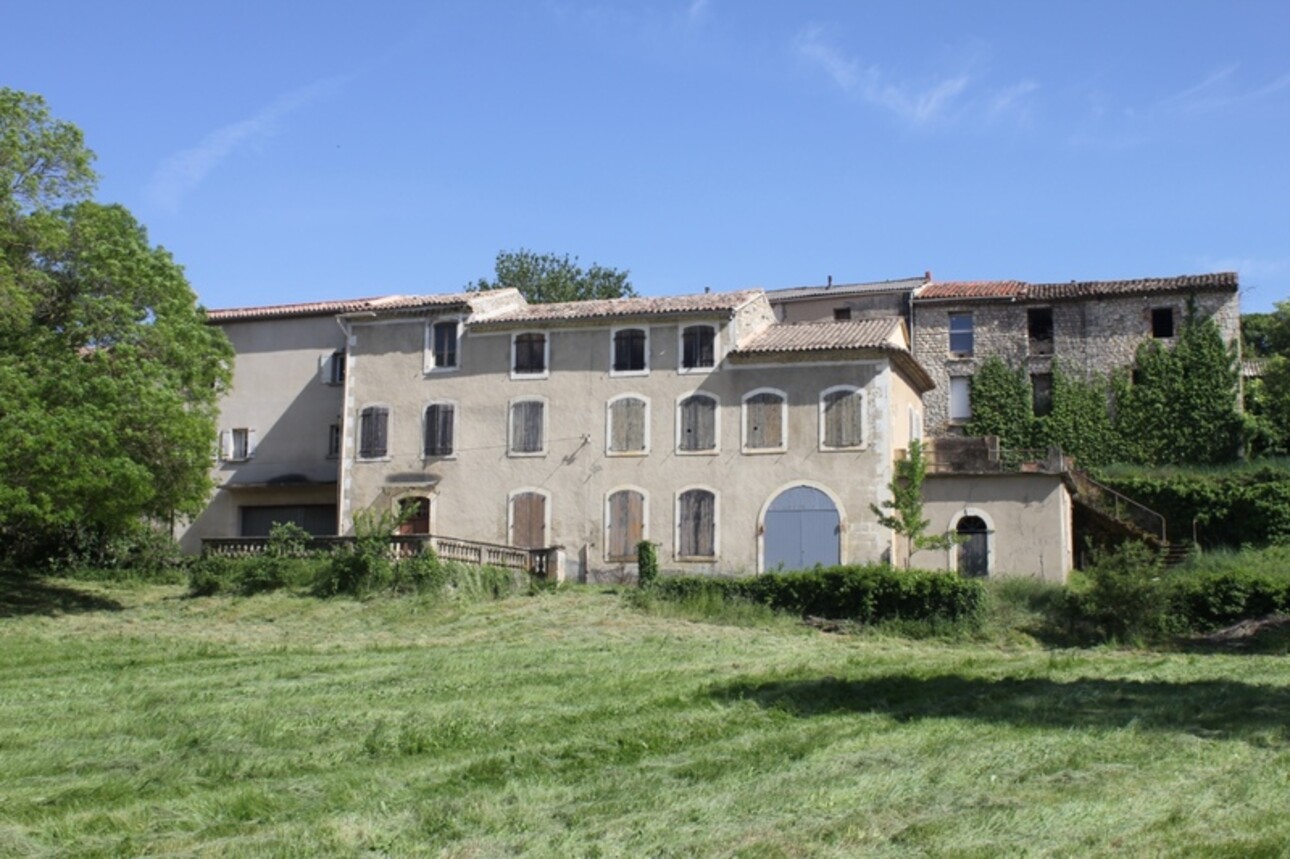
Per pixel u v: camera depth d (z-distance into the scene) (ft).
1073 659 81.46
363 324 134.51
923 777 44.80
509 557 118.93
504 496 127.34
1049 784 43.80
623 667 75.41
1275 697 64.39
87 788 44.52
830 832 37.76
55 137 107.76
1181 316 144.87
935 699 63.16
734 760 47.85
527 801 42.19
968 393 150.20
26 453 97.45
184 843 38.04
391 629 96.58
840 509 117.91
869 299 155.84
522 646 86.89
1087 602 97.55
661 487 123.03
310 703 62.44
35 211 106.32
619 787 43.80
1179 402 142.82
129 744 52.85
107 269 107.14
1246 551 121.80
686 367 124.26
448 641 90.38
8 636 92.48
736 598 104.12
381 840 37.70
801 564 118.11
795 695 63.46
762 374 122.21
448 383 130.93
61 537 125.90
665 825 38.83
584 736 53.11
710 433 122.62
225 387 122.11
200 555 123.75
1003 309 151.02
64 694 66.69
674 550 121.70
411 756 49.80
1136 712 58.80
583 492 125.18
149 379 105.91
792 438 120.37
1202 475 132.57
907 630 96.63
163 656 82.43
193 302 115.85
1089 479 128.98
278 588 111.34
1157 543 122.93
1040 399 148.87
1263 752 49.70
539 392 128.06
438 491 129.18
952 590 97.76
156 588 118.52
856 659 80.38
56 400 101.91
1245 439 141.18
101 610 107.45
